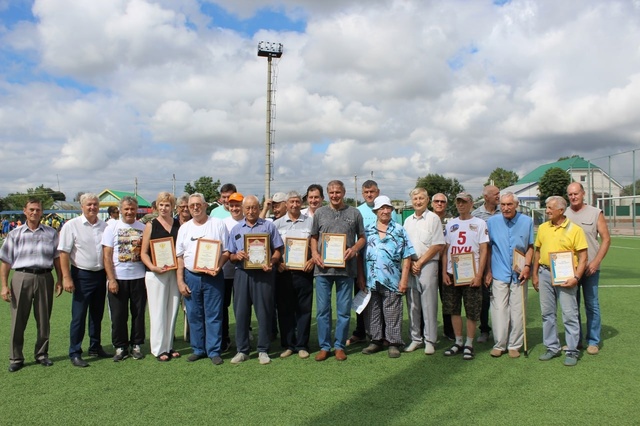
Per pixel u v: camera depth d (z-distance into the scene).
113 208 9.38
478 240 5.70
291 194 6.09
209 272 5.46
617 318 7.41
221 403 4.29
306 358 5.69
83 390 4.67
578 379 4.80
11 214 51.69
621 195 29.80
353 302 5.96
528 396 4.37
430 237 5.75
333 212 5.70
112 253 5.64
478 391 4.52
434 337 5.79
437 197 6.35
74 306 5.56
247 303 5.60
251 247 5.48
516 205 5.62
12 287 5.38
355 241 5.73
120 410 4.18
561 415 3.95
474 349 6.01
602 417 3.91
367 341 6.46
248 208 5.58
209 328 5.59
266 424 3.85
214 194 50.09
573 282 5.29
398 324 5.75
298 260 5.71
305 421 3.89
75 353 5.53
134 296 5.70
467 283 5.55
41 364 5.51
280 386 4.71
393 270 5.71
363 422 3.86
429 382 4.78
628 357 5.50
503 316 5.64
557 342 5.56
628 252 18.69
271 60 35.75
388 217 5.71
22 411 4.18
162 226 5.75
